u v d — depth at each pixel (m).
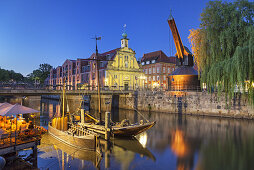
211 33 26.55
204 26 28.61
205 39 27.84
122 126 19.06
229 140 18.22
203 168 12.14
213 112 30.88
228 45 24.03
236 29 23.75
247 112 27.25
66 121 21.83
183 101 35.12
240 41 23.22
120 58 51.38
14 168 11.67
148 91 41.66
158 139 18.98
